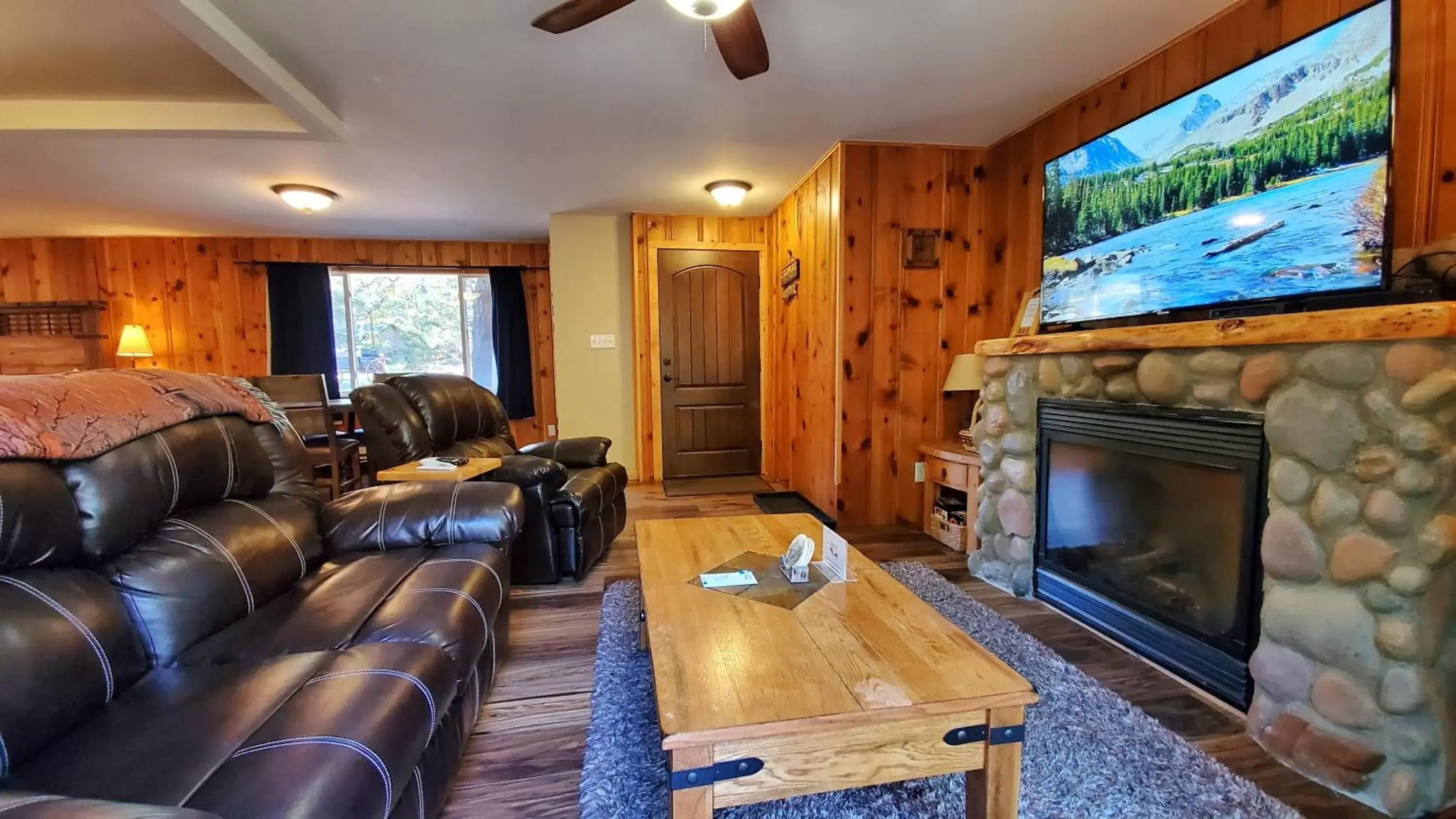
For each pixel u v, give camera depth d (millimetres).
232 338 5543
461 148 3334
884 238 3412
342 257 5672
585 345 5098
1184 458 1813
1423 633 1277
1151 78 2432
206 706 1030
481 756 1523
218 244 5480
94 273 5383
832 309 3521
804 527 2154
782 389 4715
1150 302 2039
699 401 5129
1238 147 1744
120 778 850
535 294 6074
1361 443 1349
